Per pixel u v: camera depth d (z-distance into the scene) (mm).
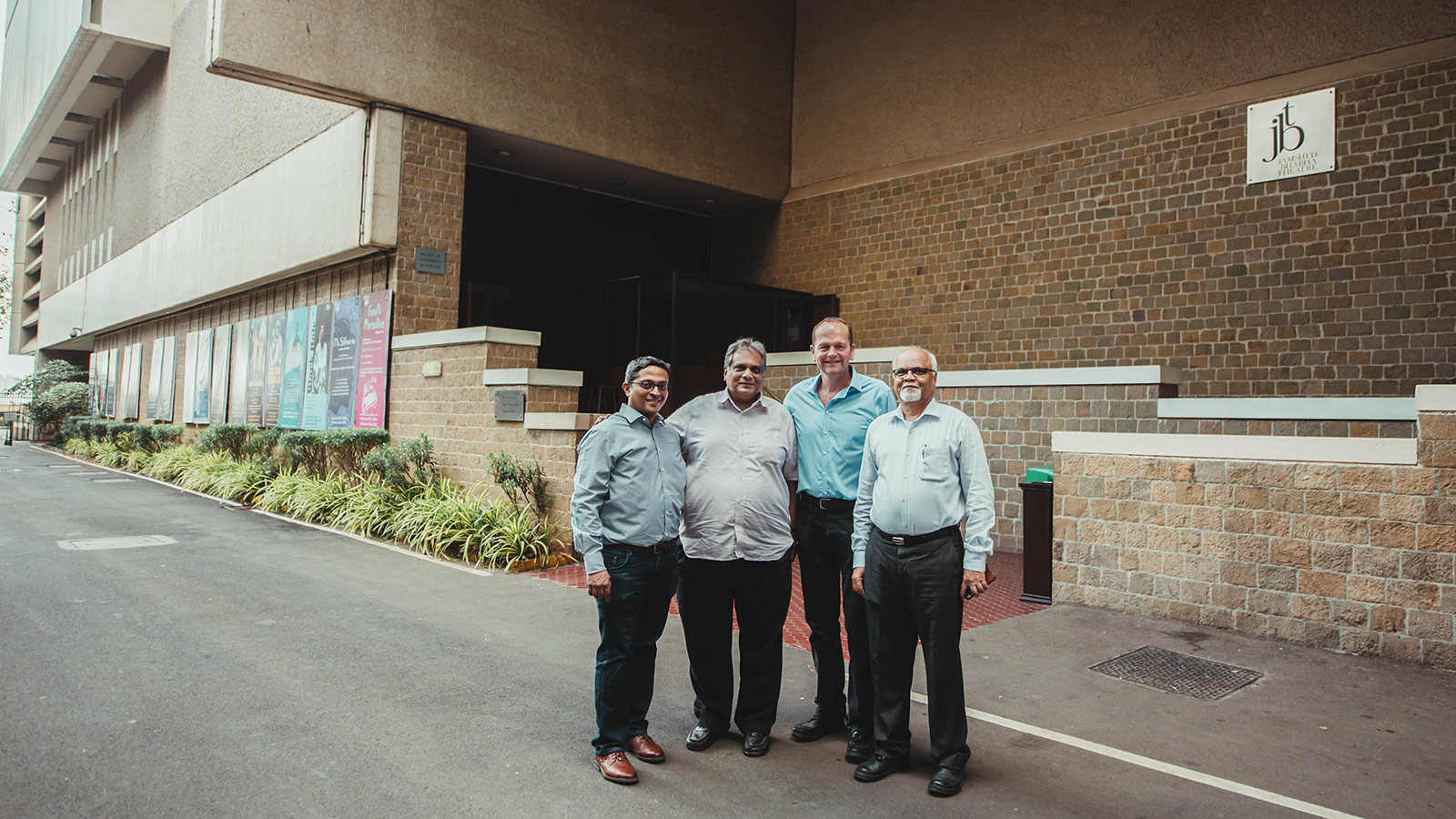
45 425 30891
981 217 13531
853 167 15594
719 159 15852
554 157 14555
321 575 8031
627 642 3834
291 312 16266
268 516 12344
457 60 13039
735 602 4180
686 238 17906
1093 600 6777
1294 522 5812
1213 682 4984
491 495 10359
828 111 16141
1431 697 4730
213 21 11125
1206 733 4242
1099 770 3818
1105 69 12281
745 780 3736
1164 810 3432
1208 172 11195
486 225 15156
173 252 22594
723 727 4223
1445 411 5254
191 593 7062
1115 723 4367
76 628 5867
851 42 15773
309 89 12023
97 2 22422
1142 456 6531
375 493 11117
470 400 10898
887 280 14797
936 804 3492
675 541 4074
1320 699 4707
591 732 4242
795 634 6219
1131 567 6578
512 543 8867
